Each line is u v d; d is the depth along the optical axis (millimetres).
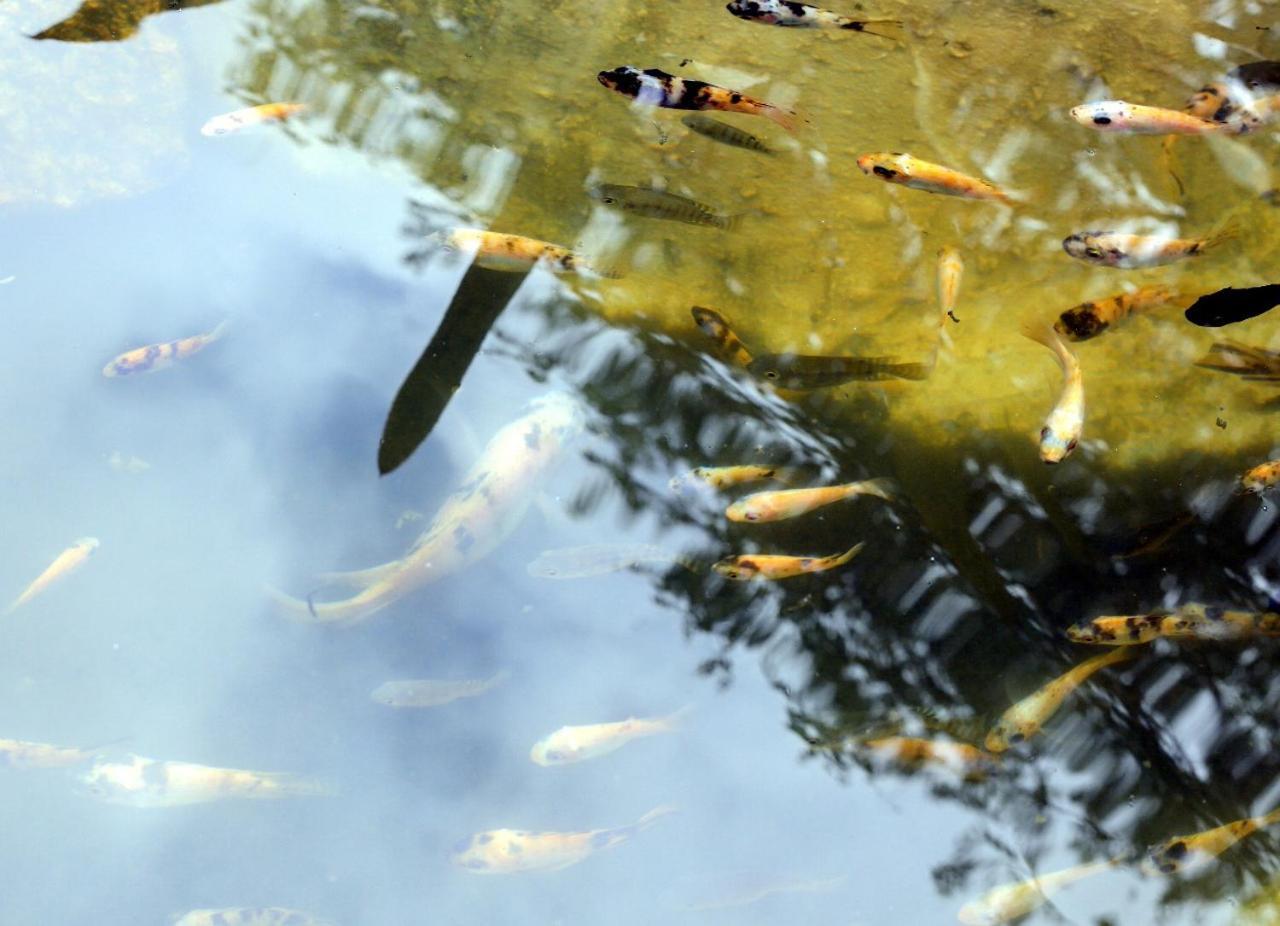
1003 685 3045
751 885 2926
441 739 2994
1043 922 2906
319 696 3010
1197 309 3215
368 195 3369
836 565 3117
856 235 3316
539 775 2979
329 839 2941
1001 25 3566
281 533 3098
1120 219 3328
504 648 3047
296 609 3049
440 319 3268
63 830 2938
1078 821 2965
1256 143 3396
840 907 2916
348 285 3297
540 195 3350
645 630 3064
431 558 3082
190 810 2953
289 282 3299
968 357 3227
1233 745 3014
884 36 3545
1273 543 3127
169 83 3475
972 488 3168
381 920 2896
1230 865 2936
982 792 2984
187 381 3215
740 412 3203
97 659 3016
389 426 3176
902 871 2936
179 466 3143
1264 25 3561
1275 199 3338
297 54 3508
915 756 2996
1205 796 2984
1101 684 3047
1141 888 2928
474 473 3129
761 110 3277
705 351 3234
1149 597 3102
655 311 3260
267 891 2912
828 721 3018
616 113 3430
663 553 3109
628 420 3191
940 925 2904
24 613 3035
